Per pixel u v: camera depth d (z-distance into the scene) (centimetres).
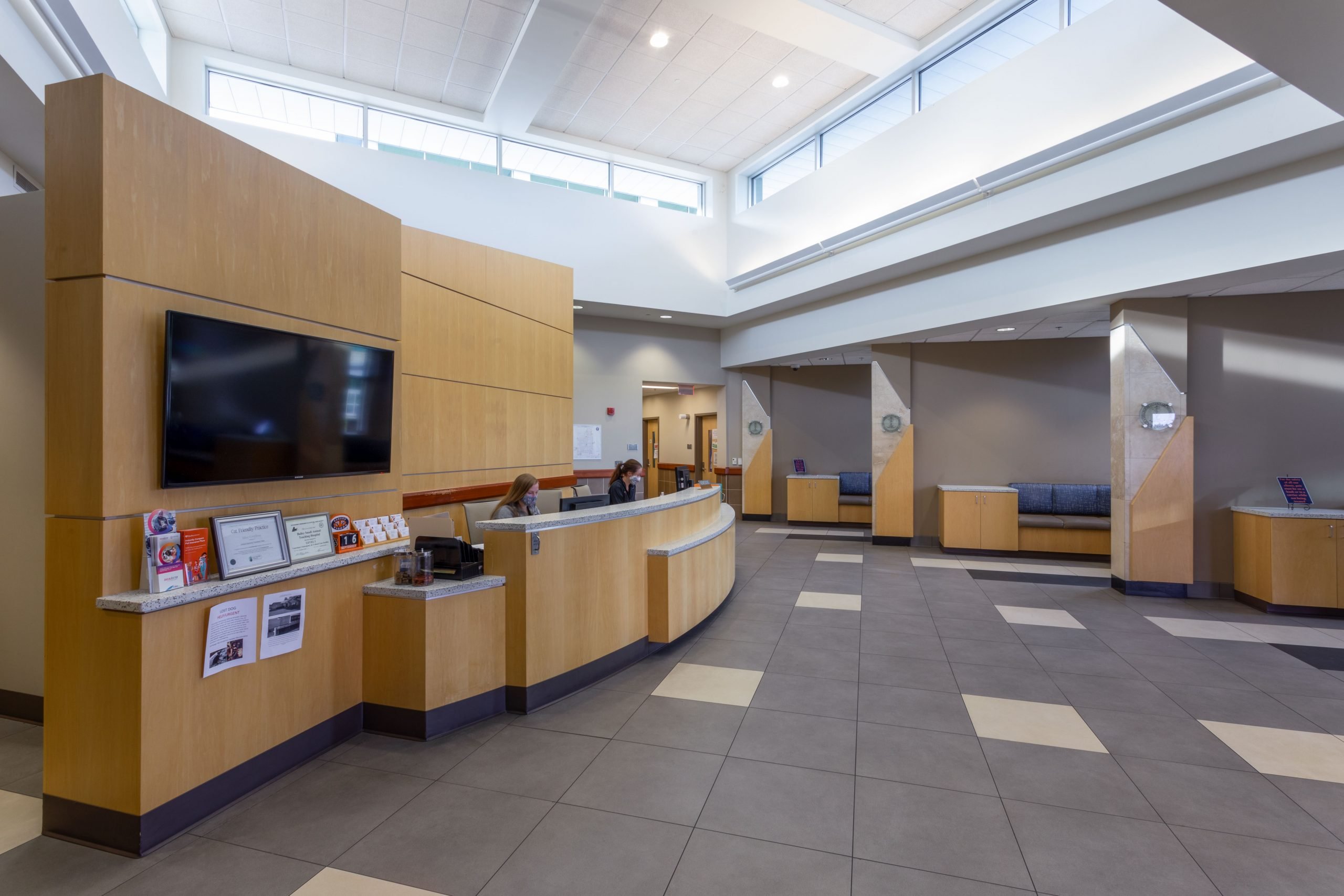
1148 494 627
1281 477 603
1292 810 252
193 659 241
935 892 204
